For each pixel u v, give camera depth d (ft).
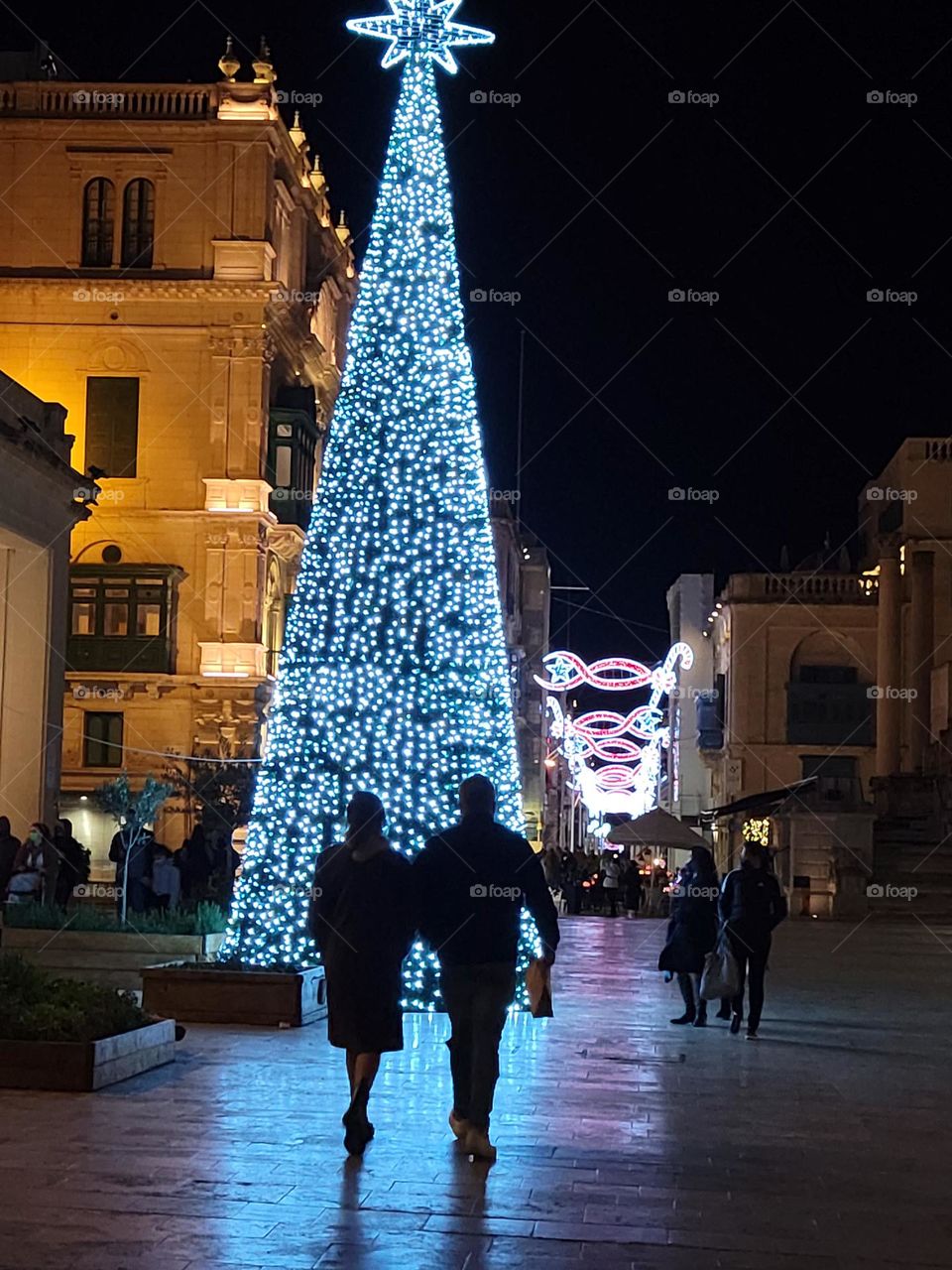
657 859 190.49
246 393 143.23
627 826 105.50
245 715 141.38
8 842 78.74
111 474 143.64
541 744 233.14
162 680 140.67
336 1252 23.57
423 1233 24.76
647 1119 35.09
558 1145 31.83
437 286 56.75
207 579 142.92
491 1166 29.55
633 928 112.37
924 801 145.59
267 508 144.36
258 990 48.34
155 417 143.74
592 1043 47.88
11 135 144.97
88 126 144.56
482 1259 23.48
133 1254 23.12
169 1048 40.40
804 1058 45.93
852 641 180.14
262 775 54.95
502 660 56.49
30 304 144.36
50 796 91.15
